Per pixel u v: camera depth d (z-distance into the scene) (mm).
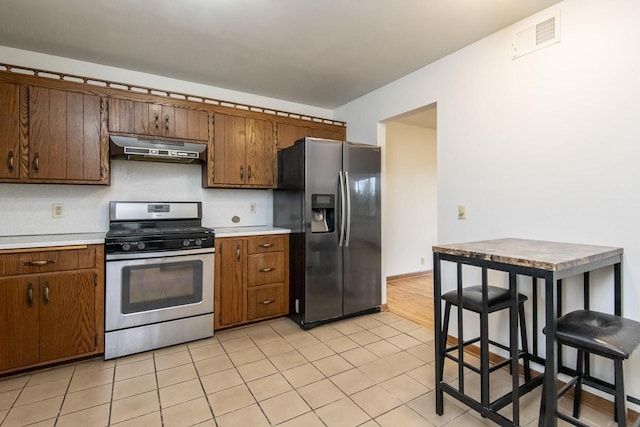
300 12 2051
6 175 2270
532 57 2090
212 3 1956
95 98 2557
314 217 3086
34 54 2582
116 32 2291
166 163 3125
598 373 1852
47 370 2227
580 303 1904
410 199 5090
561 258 1417
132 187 2980
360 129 3646
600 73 1797
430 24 2193
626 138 1713
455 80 2576
